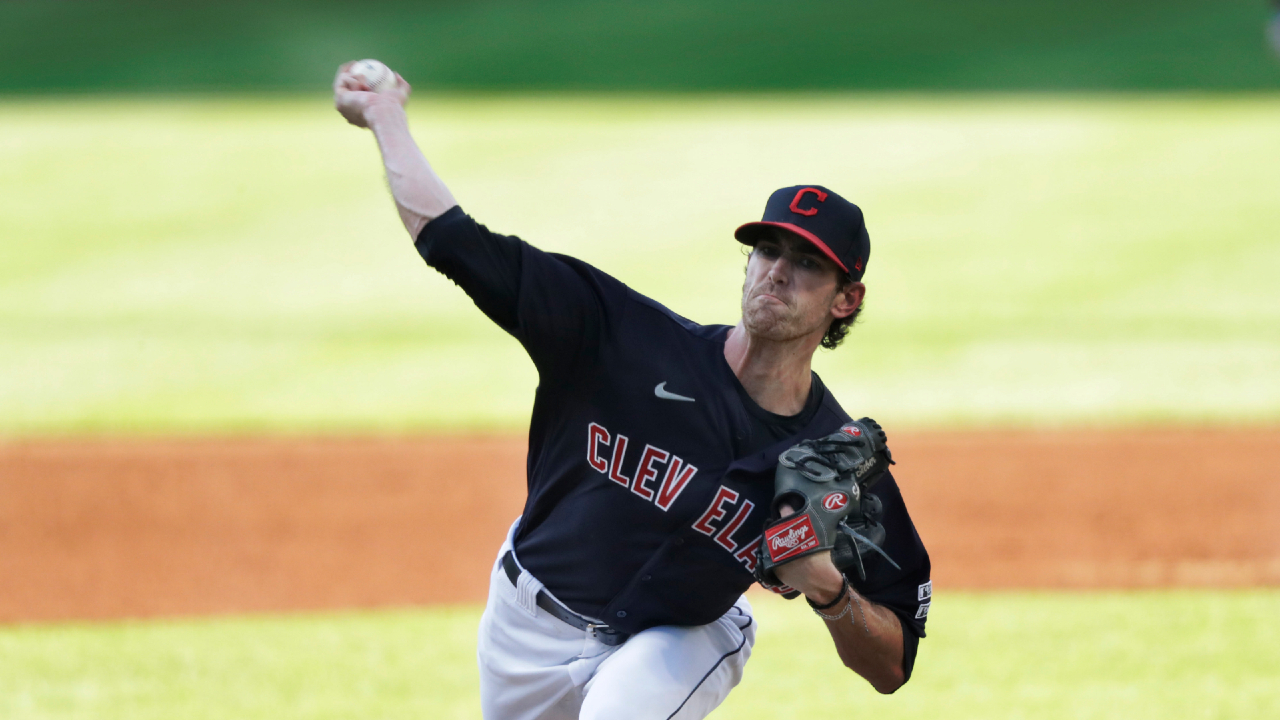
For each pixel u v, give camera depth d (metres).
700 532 10.53
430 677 18.41
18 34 113.81
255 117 79.62
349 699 17.48
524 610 11.19
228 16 120.94
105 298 47.19
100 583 22.88
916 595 11.34
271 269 51.25
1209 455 31.38
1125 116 77.44
